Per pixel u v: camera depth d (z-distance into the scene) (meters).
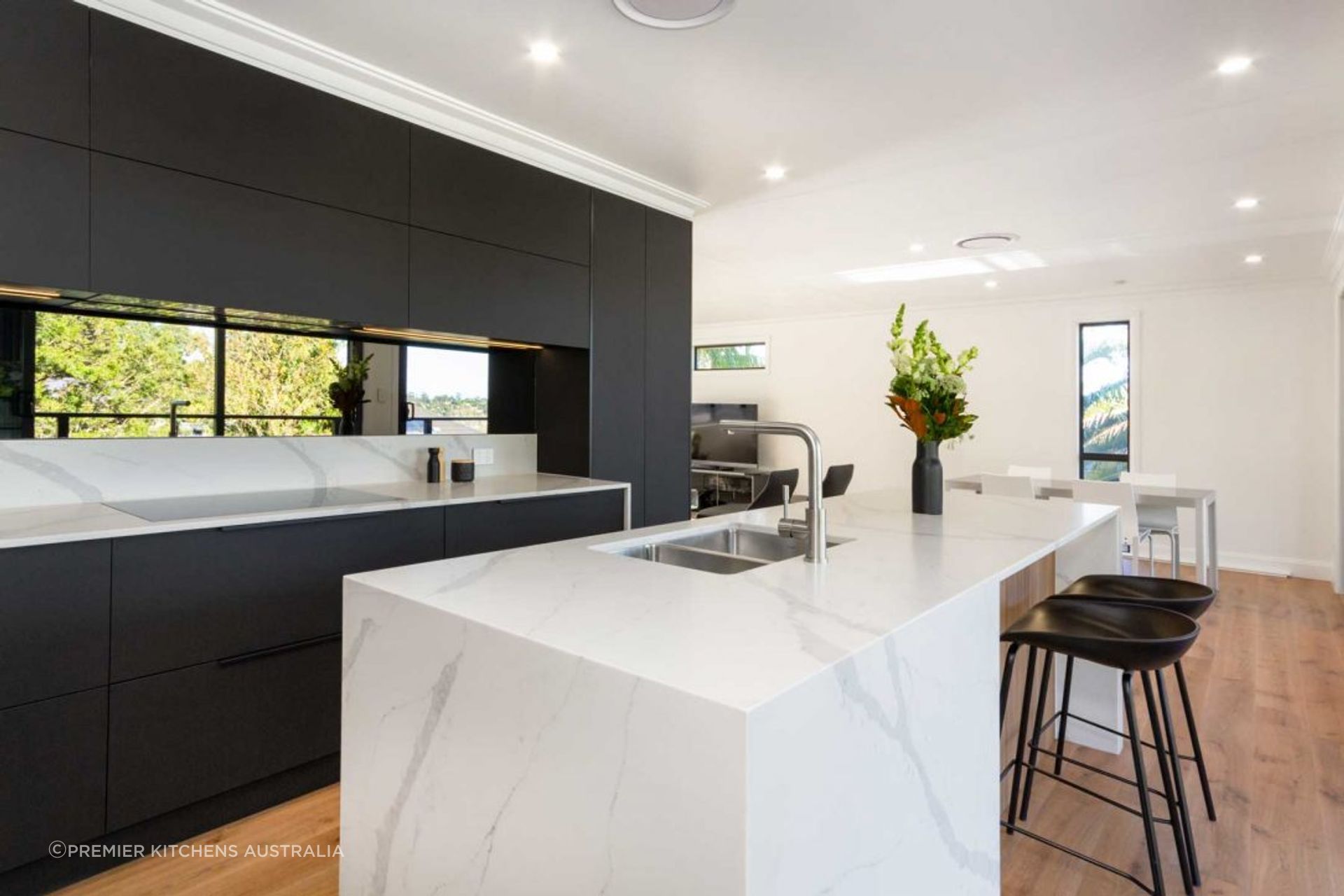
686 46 2.40
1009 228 4.47
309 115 2.53
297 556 2.34
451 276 2.98
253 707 2.24
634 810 1.01
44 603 1.84
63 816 1.88
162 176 2.19
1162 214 4.15
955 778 1.45
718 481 8.48
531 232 3.30
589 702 1.07
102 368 2.43
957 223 4.38
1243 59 2.43
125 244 2.12
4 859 1.79
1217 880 1.97
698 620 1.26
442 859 1.32
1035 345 6.93
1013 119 2.93
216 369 2.70
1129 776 2.55
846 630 1.21
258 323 2.77
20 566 1.80
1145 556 6.59
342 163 2.62
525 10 2.20
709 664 1.05
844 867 1.10
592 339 3.61
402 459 3.31
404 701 1.40
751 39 2.35
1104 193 3.80
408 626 1.39
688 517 4.18
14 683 1.79
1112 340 6.66
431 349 3.41
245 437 2.79
